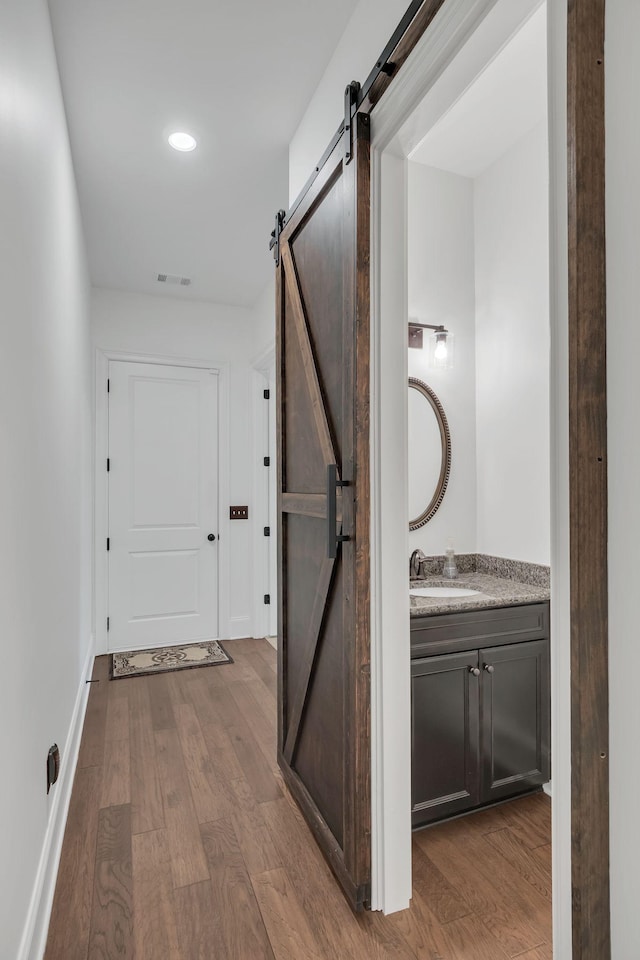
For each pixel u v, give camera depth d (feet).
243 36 5.80
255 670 11.51
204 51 6.00
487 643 6.47
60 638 6.37
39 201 4.97
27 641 4.28
